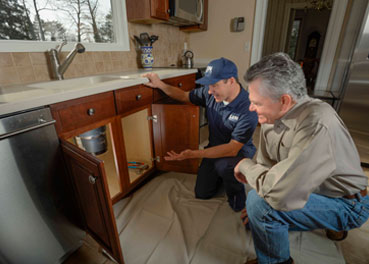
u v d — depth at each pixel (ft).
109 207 2.49
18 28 3.90
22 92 2.93
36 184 2.70
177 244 3.41
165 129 4.83
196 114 4.41
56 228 3.05
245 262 3.09
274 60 1.95
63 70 4.25
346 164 2.18
